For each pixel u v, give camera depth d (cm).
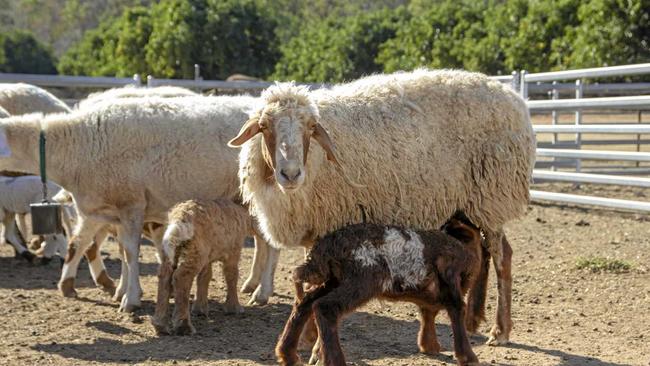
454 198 851
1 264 1341
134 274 1031
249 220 980
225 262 988
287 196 789
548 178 1864
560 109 2141
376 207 827
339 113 820
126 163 1016
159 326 923
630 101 1634
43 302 1077
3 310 1024
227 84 2075
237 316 1006
